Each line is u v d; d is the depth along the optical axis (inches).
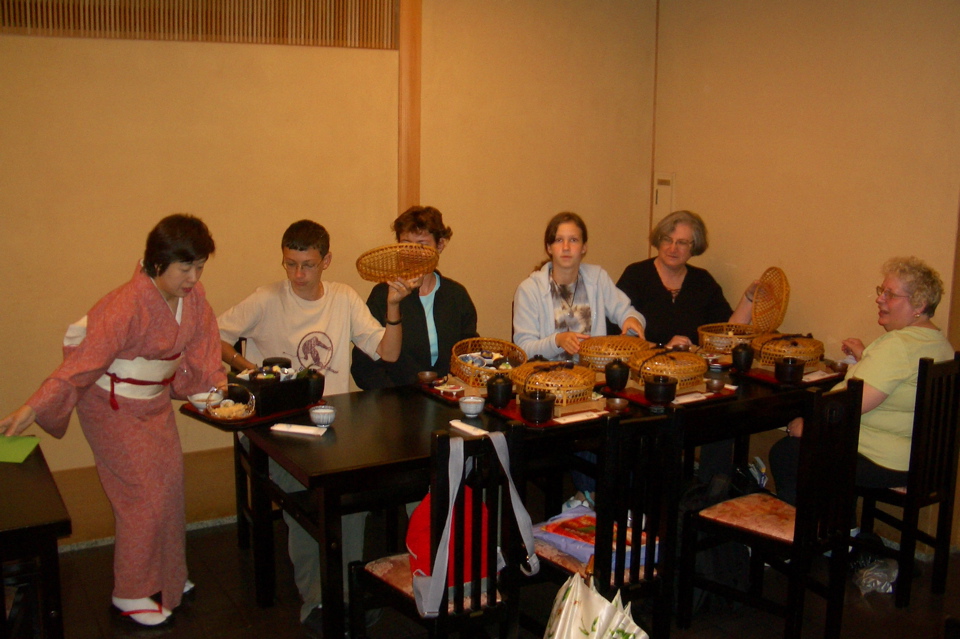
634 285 145.9
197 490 132.3
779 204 141.1
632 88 163.8
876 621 102.0
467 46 144.9
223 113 126.1
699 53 154.9
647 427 79.4
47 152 115.5
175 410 129.9
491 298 155.2
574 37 155.7
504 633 77.6
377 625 100.1
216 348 101.6
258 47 127.3
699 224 140.6
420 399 102.5
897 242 122.2
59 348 119.7
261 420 90.4
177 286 90.3
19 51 112.3
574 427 88.8
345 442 84.4
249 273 131.3
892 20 120.6
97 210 119.6
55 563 61.1
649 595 84.5
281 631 98.3
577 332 124.6
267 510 101.0
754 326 131.6
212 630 98.1
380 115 138.4
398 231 115.2
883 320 109.1
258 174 129.9
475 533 73.2
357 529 100.3
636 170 167.2
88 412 92.8
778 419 106.2
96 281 121.0
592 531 90.9
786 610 90.5
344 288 114.0
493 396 93.4
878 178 124.3
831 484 88.9
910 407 105.7
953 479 106.3
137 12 118.7
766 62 141.3
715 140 152.9
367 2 135.0
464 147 147.4
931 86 116.1
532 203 156.3
